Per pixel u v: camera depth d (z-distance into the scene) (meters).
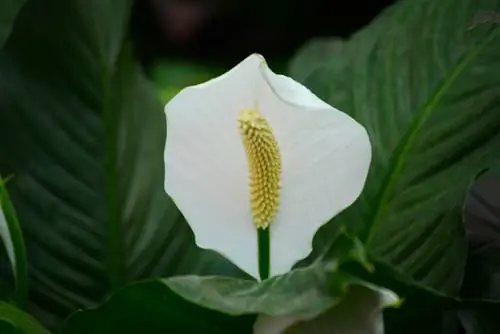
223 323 0.88
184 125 0.93
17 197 1.02
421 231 1.01
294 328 0.86
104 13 1.01
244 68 0.92
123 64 1.02
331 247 0.85
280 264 0.94
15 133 1.02
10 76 1.02
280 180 0.93
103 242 1.02
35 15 1.01
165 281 0.86
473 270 1.02
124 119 1.02
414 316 0.92
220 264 1.02
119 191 1.02
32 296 1.02
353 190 0.93
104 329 0.90
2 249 1.01
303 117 0.92
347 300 0.86
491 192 1.06
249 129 0.91
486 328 0.94
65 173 1.02
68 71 1.02
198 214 0.94
